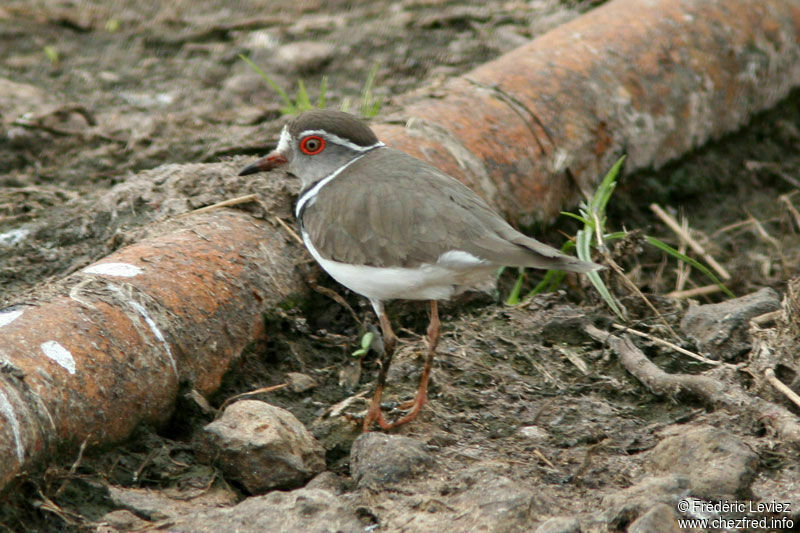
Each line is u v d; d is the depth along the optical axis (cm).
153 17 2055
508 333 1141
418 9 2077
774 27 1686
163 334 962
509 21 1992
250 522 785
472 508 802
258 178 1220
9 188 1400
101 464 882
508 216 1320
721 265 1448
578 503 847
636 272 1416
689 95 1556
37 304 934
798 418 953
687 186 1570
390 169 1001
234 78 1756
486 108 1385
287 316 1096
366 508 813
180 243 1076
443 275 934
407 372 1077
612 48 1531
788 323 1049
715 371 1055
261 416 898
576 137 1418
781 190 1628
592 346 1123
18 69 1795
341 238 973
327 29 1966
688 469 870
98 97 1702
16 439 803
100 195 1317
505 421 992
